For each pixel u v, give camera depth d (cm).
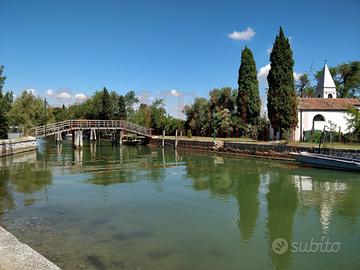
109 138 8662
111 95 8581
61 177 2472
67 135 9425
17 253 764
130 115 8981
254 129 5172
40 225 1312
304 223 1371
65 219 1401
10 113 6562
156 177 2495
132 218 1427
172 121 7144
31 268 690
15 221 1366
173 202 1716
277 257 1035
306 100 4572
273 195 1880
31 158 3806
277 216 1470
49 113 8575
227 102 6059
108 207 1609
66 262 958
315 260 1018
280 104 4159
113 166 3142
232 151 4328
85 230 1256
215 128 5653
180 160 3697
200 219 1420
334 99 4634
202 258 1017
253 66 5403
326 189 2038
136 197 1827
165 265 959
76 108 10069
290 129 4184
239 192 1959
